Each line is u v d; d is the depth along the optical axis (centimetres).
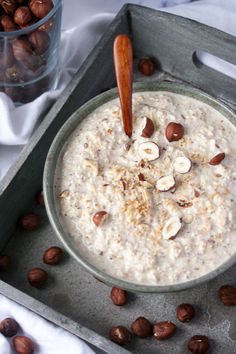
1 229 62
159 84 61
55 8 63
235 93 69
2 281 58
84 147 58
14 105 68
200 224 55
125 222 55
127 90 56
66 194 57
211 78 70
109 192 56
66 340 58
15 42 62
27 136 67
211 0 73
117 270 54
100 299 61
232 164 57
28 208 65
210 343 59
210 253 54
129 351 56
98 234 55
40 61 65
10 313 60
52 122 63
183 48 68
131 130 58
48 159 58
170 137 58
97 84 69
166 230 54
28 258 63
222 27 72
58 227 56
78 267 62
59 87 70
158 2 76
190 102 61
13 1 64
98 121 60
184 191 56
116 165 57
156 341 59
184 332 59
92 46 73
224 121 60
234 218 55
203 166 57
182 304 59
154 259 54
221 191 56
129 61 55
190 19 67
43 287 61
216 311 60
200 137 58
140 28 69
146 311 60
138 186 56
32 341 60
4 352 59
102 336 56
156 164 57
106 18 71
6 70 65
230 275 61
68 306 61
